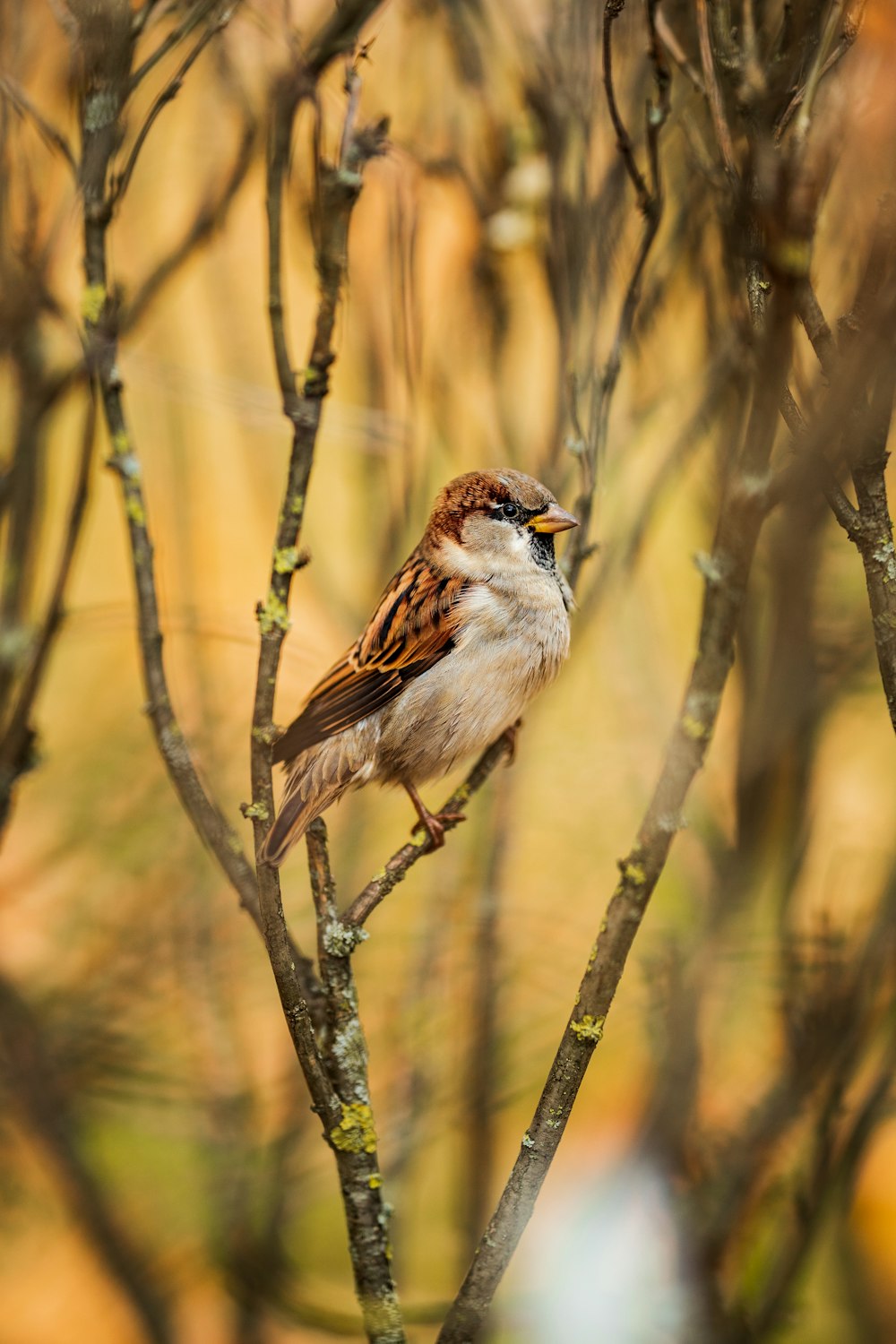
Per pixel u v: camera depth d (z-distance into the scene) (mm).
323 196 4934
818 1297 8852
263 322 9805
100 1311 9336
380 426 7559
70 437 11484
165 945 8539
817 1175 7242
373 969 9539
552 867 9242
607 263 6824
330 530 10578
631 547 7492
